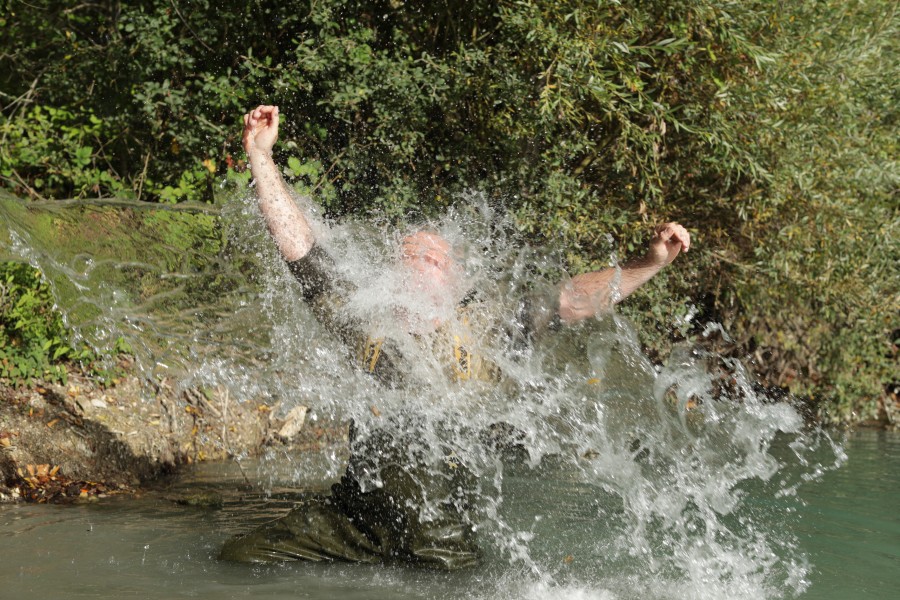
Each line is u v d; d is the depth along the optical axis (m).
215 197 6.85
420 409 3.76
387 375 3.71
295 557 3.75
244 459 6.41
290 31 7.97
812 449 7.42
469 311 3.86
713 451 6.11
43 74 7.92
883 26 9.02
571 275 7.66
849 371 10.16
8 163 7.48
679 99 8.34
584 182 8.55
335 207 7.74
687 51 7.94
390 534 3.75
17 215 5.57
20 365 6.06
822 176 8.80
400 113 7.53
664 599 3.38
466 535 3.80
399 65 7.48
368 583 3.48
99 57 7.56
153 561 3.75
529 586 3.49
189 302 5.95
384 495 3.74
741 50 7.84
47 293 6.25
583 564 3.77
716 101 8.11
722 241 9.39
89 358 6.43
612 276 3.83
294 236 3.57
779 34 8.28
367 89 7.43
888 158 9.61
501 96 7.55
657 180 8.52
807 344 10.27
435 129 8.18
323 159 7.92
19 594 3.28
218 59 7.84
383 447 3.79
